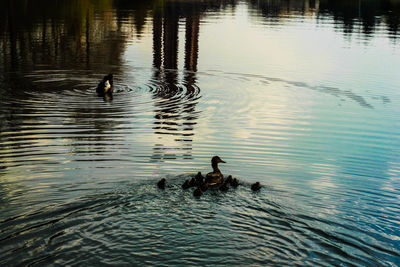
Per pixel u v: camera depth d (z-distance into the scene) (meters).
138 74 23.69
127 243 8.39
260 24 43.44
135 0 60.78
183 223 9.18
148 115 17.22
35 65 24.67
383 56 29.53
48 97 19.11
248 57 28.47
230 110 18.28
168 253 8.16
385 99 20.50
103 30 35.91
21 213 9.38
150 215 9.42
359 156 13.73
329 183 11.61
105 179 11.28
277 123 16.83
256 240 8.70
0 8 44.53
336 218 9.66
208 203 10.05
